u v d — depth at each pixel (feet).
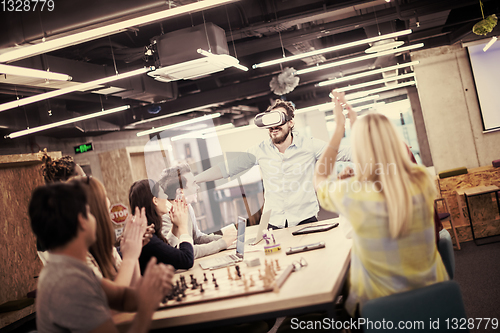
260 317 4.47
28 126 21.06
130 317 4.91
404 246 4.71
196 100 27.17
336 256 5.95
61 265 3.94
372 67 27.22
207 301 4.88
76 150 26.91
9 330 16.88
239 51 19.44
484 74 22.68
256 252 7.55
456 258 14.82
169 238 7.86
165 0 11.00
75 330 3.75
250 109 37.35
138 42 19.21
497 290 10.51
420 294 4.46
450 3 17.28
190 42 14.89
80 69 16.66
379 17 18.06
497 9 20.92
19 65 14.01
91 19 11.48
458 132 22.97
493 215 17.43
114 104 25.41
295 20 16.61
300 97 37.40
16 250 20.43
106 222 5.28
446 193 18.71
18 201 21.12
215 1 9.43
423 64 23.40
